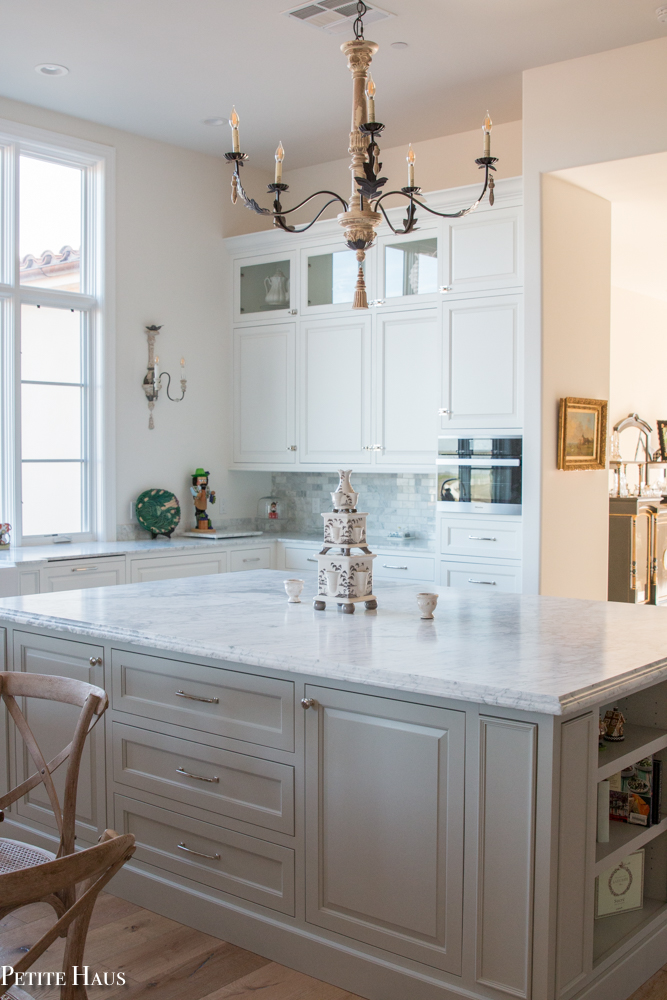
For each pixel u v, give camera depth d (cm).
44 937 140
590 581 510
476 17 393
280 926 250
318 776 239
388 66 446
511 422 482
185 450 596
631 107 423
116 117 524
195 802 271
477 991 210
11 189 499
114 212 545
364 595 306
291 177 638
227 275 621
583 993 214
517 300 478
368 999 230
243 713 257
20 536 507
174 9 388
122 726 290
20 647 323
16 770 324
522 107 471
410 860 221
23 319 512
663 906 263
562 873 203
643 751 249
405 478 589
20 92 484
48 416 527
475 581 495
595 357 502
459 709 211
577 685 203
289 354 589
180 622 286
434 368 517
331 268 565
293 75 461
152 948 260
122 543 536
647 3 380
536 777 200
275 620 288
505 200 479
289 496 653
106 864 140
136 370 562
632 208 524
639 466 772
